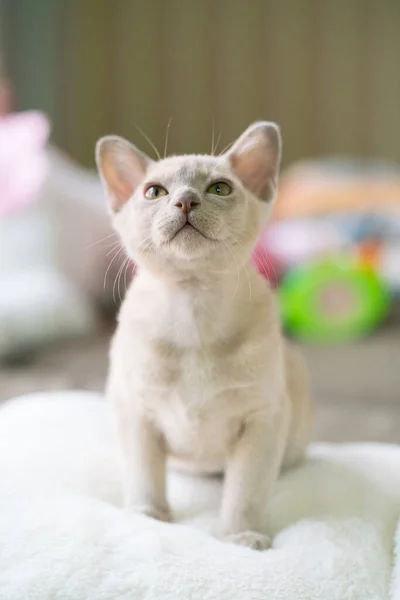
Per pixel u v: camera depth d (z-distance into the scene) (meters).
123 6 1.70
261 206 0.62
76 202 1.27
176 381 0.58
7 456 0.64
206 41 1.72
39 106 1.67
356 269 1.20
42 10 1.65
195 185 0.58
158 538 0.52
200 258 0.57
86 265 1.27
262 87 1.75
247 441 0.59
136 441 0.60
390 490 0.61
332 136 1.77
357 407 0.91
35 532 0.51
